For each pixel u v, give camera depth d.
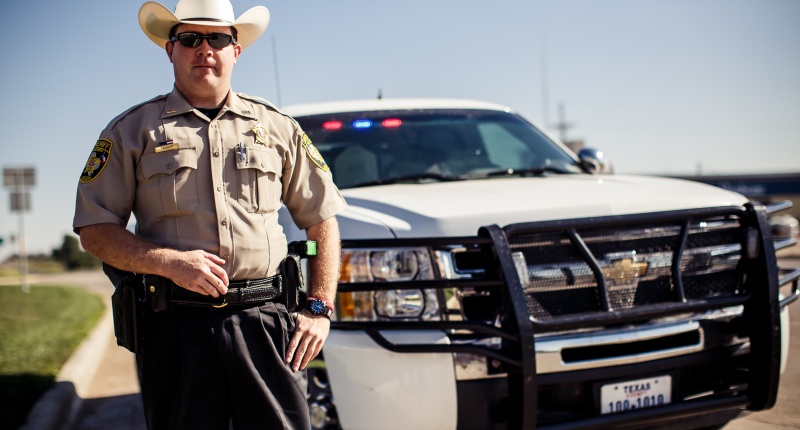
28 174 19.83
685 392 3.70
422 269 3.41
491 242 3.36
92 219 2.73
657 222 3.67
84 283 24.03
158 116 2.79
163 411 2.78
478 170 4.77
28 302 14.59
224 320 2.73
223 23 2.81
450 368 3.30
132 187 2.80
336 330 3.44
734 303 3.69
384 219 3.55
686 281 3.74
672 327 3.55
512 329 3.25
